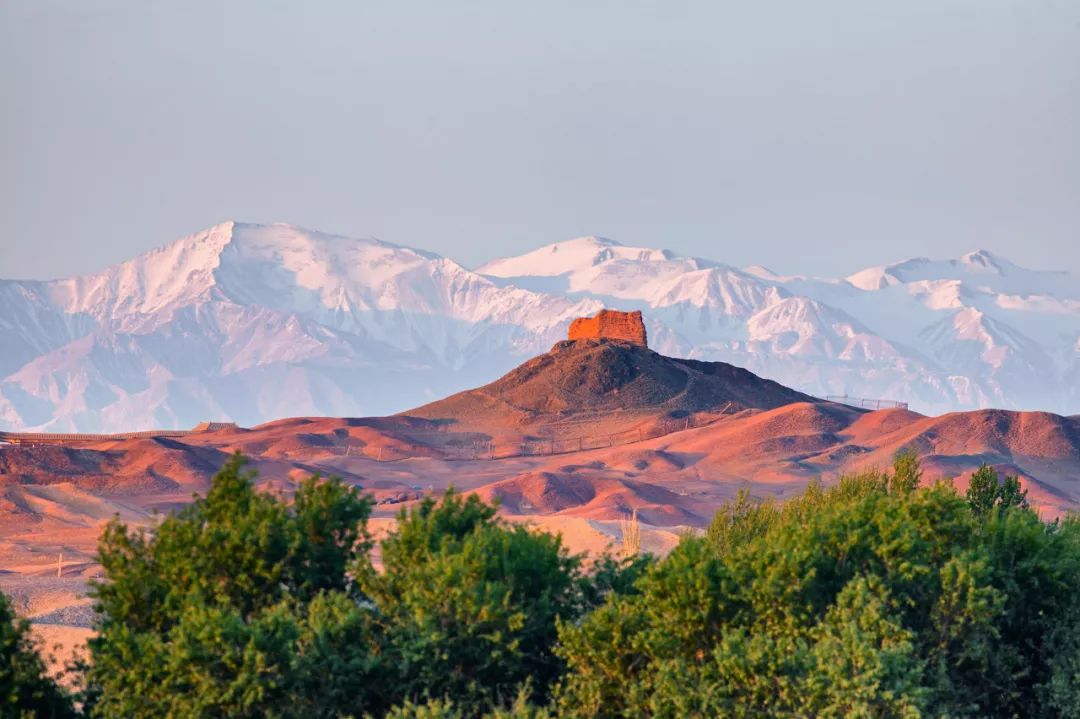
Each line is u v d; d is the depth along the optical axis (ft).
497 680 417.90
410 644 402.72
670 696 396.57
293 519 441.27
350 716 387.14
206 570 417.69
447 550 433.07
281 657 380.78
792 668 394.52
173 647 379.35
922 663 403.95
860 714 377.50
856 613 411.75
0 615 407.85
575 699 412.16
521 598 429.79
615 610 416.05
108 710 388.98
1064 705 435.53
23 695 394.11
